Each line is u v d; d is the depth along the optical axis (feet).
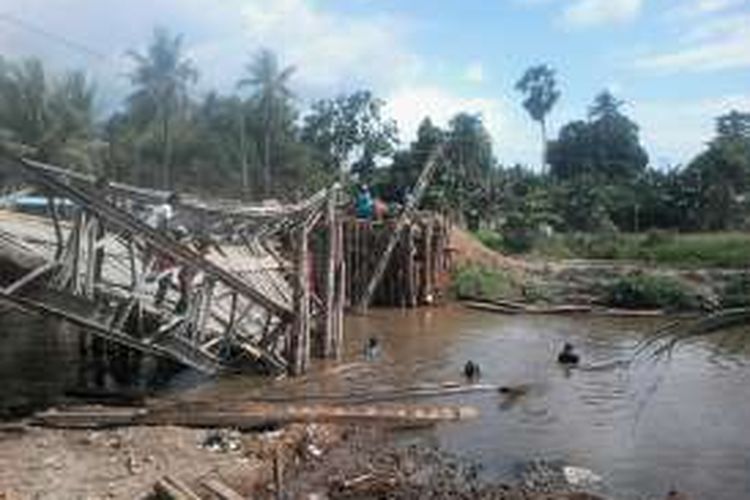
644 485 61.31
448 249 162.30
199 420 67.31
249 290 81.97
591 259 210.79
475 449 67.92
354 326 130.82
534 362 104.27
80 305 65.36
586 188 274.98
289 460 61.67
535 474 62.69
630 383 91.76
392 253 152.35
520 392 86.43
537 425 75.20
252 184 282.15
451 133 253.65
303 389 83.51
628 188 283.18
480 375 95.09
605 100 362.94
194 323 76.74
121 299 68.18
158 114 272.10
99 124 265.75
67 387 80.33
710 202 267.80
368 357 103.09
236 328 85.56
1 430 64.54
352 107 274.36
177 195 70.03
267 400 76.43
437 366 99.91
